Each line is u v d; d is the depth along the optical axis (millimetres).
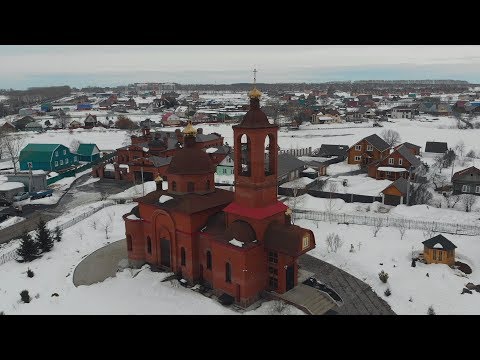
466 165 93562
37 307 38031
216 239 39719
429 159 102125
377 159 95062
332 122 180750
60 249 52750
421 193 69438
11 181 81188
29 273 45062
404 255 48531
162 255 46250
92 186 88188
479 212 63062
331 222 60469
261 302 39219
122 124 174250
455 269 45125
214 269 40594
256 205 39312
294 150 112312
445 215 62094
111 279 44281
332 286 42125
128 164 91000
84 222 62438
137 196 77062
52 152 96562
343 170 94938
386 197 69438
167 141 101188
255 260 38719
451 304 38406
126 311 37344
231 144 135125
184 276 43812
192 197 43531
